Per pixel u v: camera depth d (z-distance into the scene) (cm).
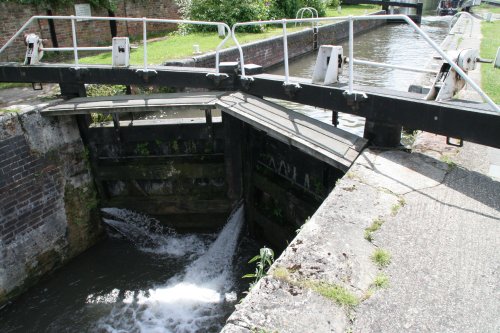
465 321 212
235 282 561
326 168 495
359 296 227
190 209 645
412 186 333
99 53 1107
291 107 915
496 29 1448
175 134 606
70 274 587
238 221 629
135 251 633
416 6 2344
